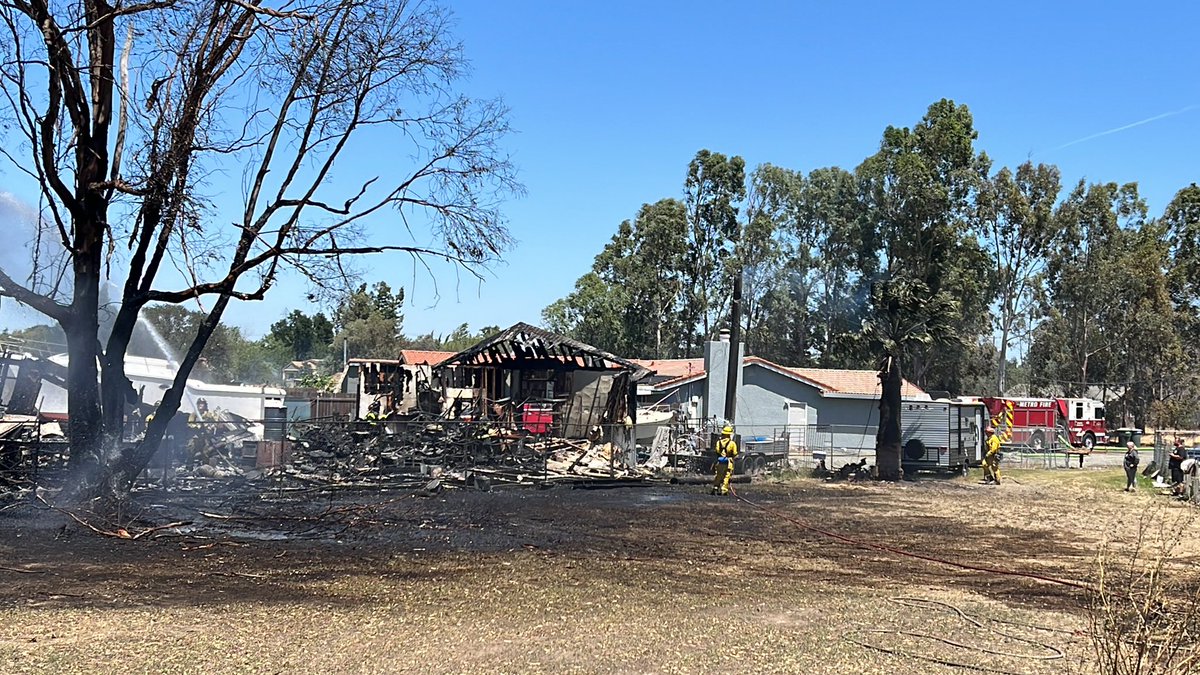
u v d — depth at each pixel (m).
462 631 7.82
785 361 66.19
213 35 15.12
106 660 6.67
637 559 12.29
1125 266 64.69
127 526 13.56
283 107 15.39
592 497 20.77
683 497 21.31
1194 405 65.31
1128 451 25.86
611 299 67.88
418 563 11.52
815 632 8.05
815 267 64.50
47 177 14.53
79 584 9.42
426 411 32.03
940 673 6.86
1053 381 70.12
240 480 20.45
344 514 15.81
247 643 7.23
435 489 20.55
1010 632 8.19
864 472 28.92
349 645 7.27
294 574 10.50
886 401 28.48
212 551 11.98
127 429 22.45
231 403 33.34
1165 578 10.73
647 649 7.33
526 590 9.81
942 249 59.00
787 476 28.06
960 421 30.83
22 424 19.53
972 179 61.06
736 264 64.69
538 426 29.98
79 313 14.89
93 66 14.66
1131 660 5.85
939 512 19.64
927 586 10.66
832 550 13.69
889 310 29.25
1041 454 43.16
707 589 10.11
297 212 15.43
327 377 66.12
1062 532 16.53
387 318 80.62
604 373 32.78
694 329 68.38
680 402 41.03
